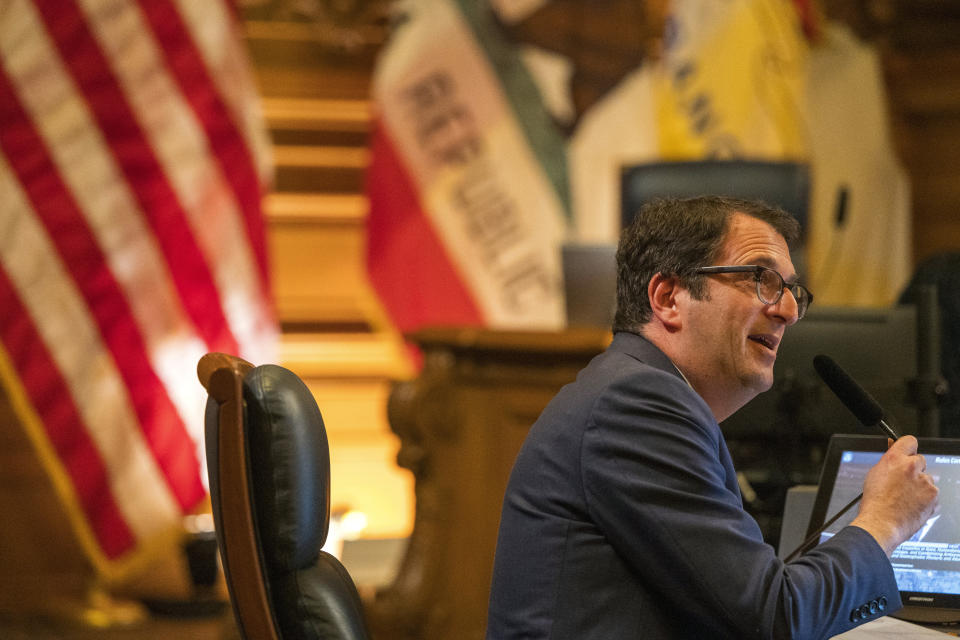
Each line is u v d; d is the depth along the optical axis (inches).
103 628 647.1
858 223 745.0
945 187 799.7
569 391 225.1
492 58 711.1
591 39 722.2
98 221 609.9
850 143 746.8
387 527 730.8
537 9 716.7
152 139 619.5
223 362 195.5
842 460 254.2
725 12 726.5
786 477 306.0
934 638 224.8
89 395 605.9
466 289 709.9
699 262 222.2
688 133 725.3
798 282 230.5
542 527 215.5
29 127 603.2
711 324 221.1
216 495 191.2
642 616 208.7
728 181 521.0
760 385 223.8
